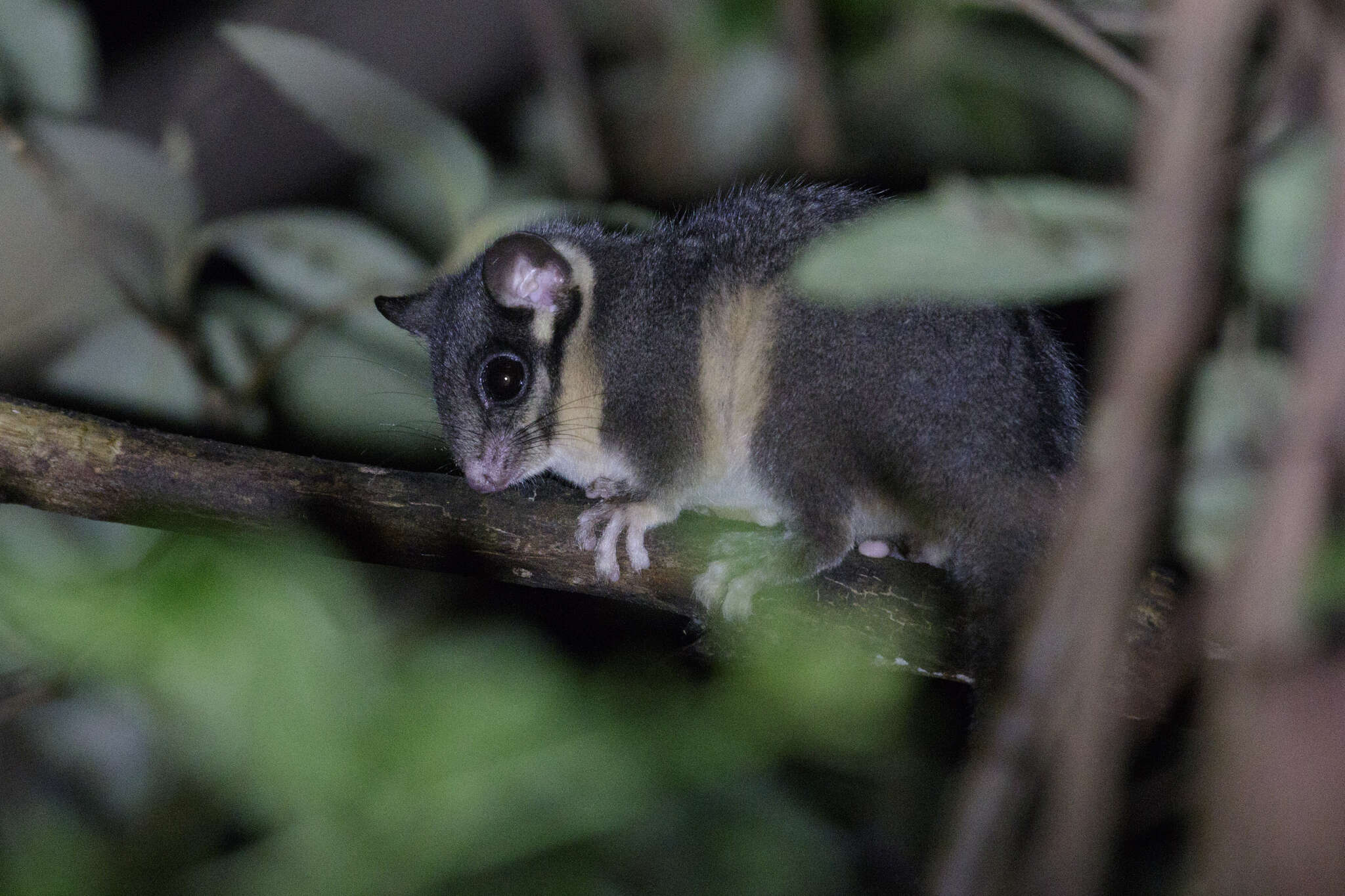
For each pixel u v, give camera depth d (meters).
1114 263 3.23
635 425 8.18
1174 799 5.98
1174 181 2.62
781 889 7.91
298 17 12.05
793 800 8.37
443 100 12.14
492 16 11.94
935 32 10.48
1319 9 3.02
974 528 7.06
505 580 7.41
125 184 9.00
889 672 7.01
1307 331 2.89
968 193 3.37
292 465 7.13
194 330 9.41
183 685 5.07
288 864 6.00
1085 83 10.27
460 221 9.26
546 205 9.44
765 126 11.12
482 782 5.94
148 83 12.05
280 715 5.20
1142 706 5.95
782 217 8.12
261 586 5.16
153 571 5.14
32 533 7.81
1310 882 2.82
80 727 8.66
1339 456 2.85
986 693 6.65
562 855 7.76
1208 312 3.24
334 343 9.95
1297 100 4.80
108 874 7.92
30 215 8.92
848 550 7.39
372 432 9.82
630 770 6.46
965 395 7.19
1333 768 2.83
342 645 5.39
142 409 9.07
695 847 8.02
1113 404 2.71
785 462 7.63
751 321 7.88
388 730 5.82
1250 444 6.09
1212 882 2.94
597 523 7.32
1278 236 4.67
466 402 8.63
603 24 11.77
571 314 8.41
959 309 7.30
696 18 10.58
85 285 9.11
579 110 11.16
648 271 8.38
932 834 8.07
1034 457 7.10
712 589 7.23
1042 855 3.00
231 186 11.88
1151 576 6.00
